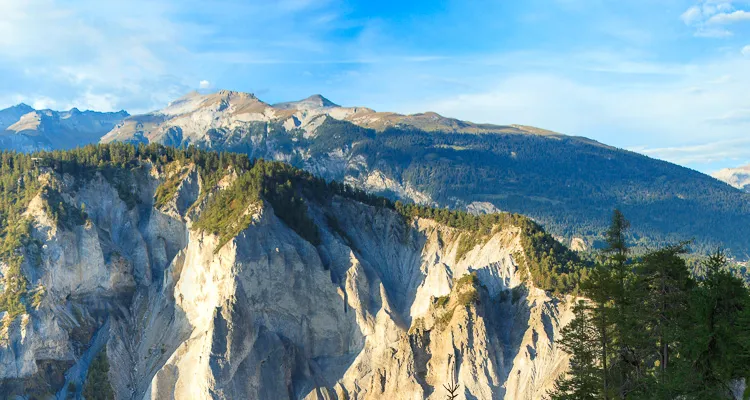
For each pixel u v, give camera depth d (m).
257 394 143.50
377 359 152.75
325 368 154.62
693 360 71.81
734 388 72.44
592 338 75.31
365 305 159.25
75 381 154.12
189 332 158.88
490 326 140.38
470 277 147.25
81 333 162.00
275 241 159.25
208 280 158.88
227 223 162.12
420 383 138.12
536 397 127.94
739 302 72.38
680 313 74.06
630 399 71.00
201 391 140.88
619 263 74.75
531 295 144.88
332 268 164.38
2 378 147.25
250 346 147.25
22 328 151.75
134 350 164.38
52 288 162.88
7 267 160.25
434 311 147.00
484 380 134.12
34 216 169.88
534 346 135.88
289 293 157.25
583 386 74.06
